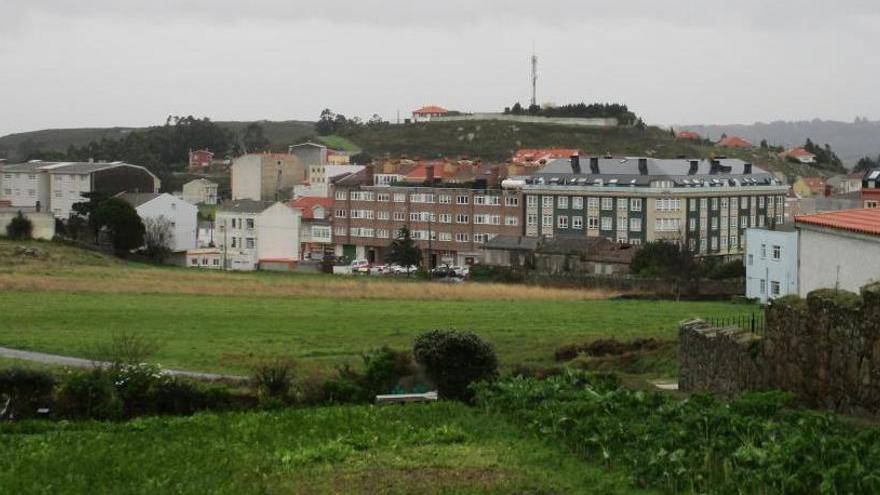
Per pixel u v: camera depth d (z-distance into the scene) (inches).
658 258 5649.6
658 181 7007.9
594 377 2009.1
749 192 7529.5
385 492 1316.4
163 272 5531.5
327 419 1788.9
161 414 1924.2
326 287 4820.4
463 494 1289.4
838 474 1104.8
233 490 1346.0
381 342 3144.7
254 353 2898.6
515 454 1488.7
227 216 7810.0
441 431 1648.6
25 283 4480.8
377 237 7849.4
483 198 7495.1
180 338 3189.0
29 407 1870.1
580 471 1366.9
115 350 2485.2
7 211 6875.0
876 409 1429.6
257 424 1768.0
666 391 2059.5
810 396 1583.4
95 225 6702.8
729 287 5007.4
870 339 1448.1
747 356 1806.1
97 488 1373.0
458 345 2065.7
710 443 1304.1
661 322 3585.1
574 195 7204.7
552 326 3516.2
